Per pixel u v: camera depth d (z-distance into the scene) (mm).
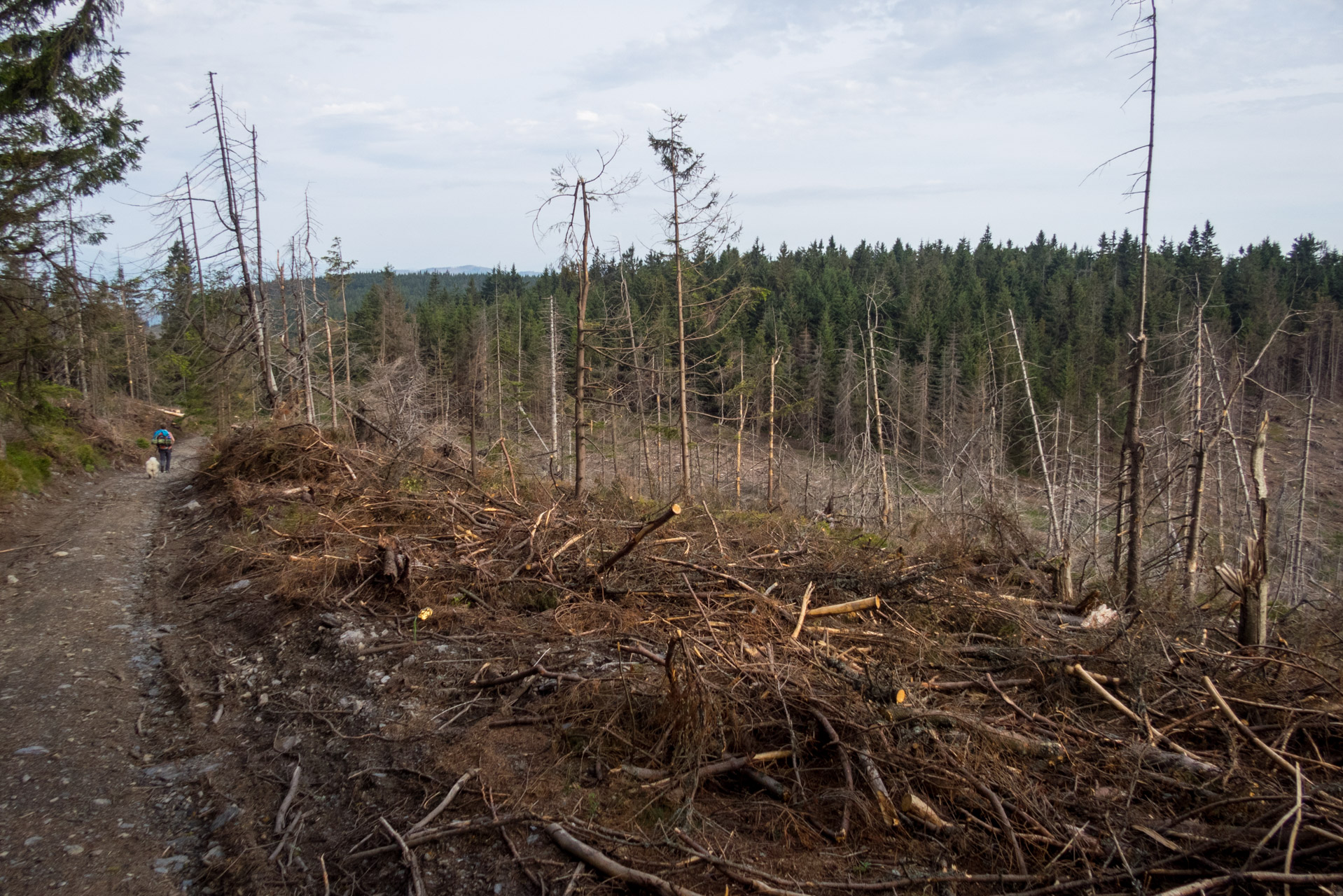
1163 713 5258
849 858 3654
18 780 4387
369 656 5949
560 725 4750
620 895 3398
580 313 14977
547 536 8305
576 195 14484
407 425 17844
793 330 53094
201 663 6359
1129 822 3943
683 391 21688
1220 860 3668
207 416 34156
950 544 9445
